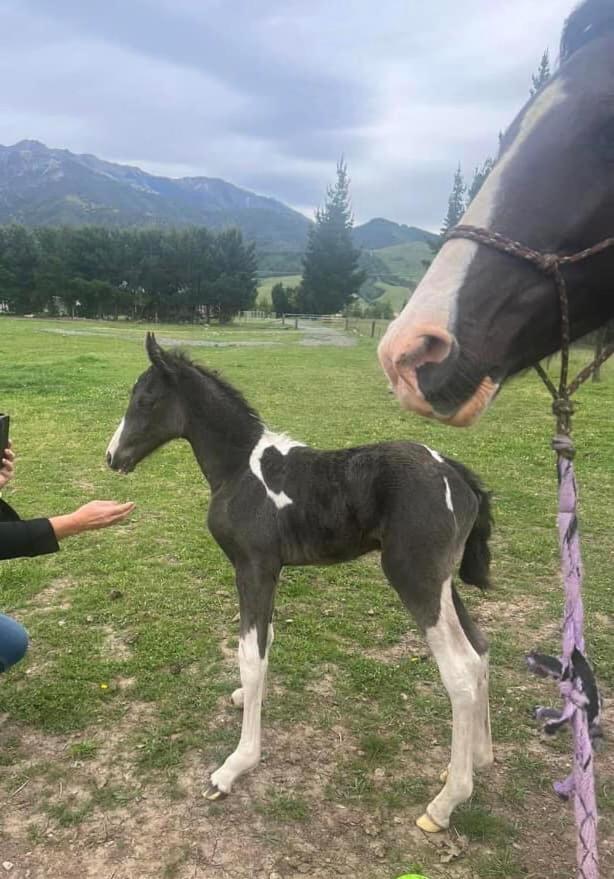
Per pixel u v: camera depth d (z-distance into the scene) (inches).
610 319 65.3
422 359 55.1
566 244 57.6
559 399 60.0
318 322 1977.1
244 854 89.7
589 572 188.1
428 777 105.3
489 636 151.6
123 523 219.9
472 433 365.1
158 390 119.0
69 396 457.7
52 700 123.2
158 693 125.7
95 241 2107.5
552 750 112.8
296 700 124.6
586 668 60.5
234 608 161.3
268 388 526.0
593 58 59.0
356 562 192.7
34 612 157.9
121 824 94.8
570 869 88.4
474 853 90.8
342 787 102.9
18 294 2066.9
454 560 97.6
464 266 57.0
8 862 88.1
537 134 58.6
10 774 104.7
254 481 108.0
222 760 108.0
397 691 128.2
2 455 108.0
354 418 405.7
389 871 87.5
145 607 160.6
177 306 2101.4
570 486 59.4
